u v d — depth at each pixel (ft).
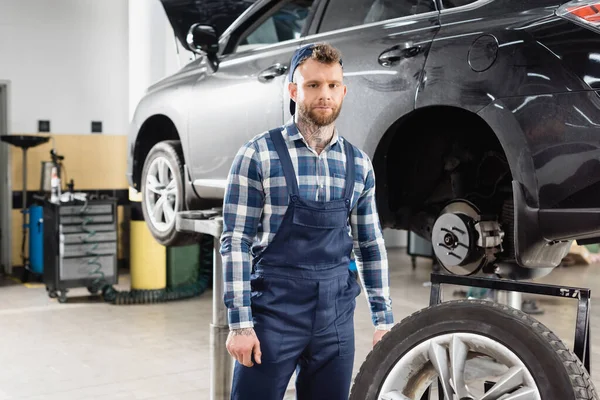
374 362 5.75
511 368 5.07
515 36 7.71
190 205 13.29
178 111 13.15
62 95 25.04
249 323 6.30
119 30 25.72
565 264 24.40
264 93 10.75
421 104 8.47
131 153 15.29
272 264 6.47
